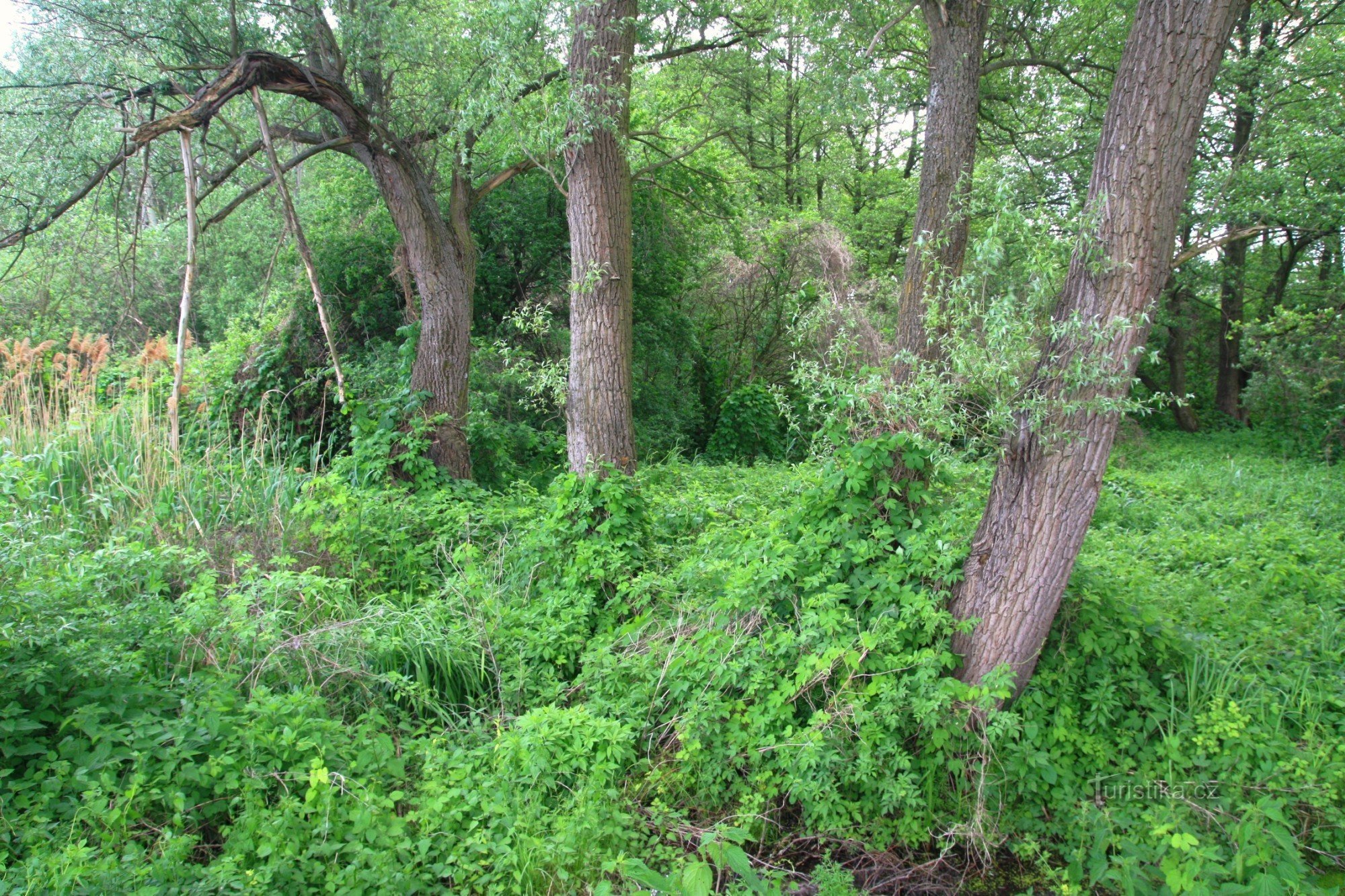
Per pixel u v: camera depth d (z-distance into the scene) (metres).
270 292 12.39
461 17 9.03
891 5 9.24
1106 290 3.84
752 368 18.06
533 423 11.88
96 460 6.90
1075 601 4.42
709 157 15.64
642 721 4.44
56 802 3.35
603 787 3.93
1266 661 4.57
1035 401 3.92
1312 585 5.76
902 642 4.29
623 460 6.97
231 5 7.85
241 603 4.66
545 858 3.43
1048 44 11.58
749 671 4.43
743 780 4.21
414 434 8.48
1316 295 15.72
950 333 4.68
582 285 6.85
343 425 10.27
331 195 12.66
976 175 10.47
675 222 15.30
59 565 4.80
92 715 3.63
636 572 5.76
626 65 7.11
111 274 9.35
